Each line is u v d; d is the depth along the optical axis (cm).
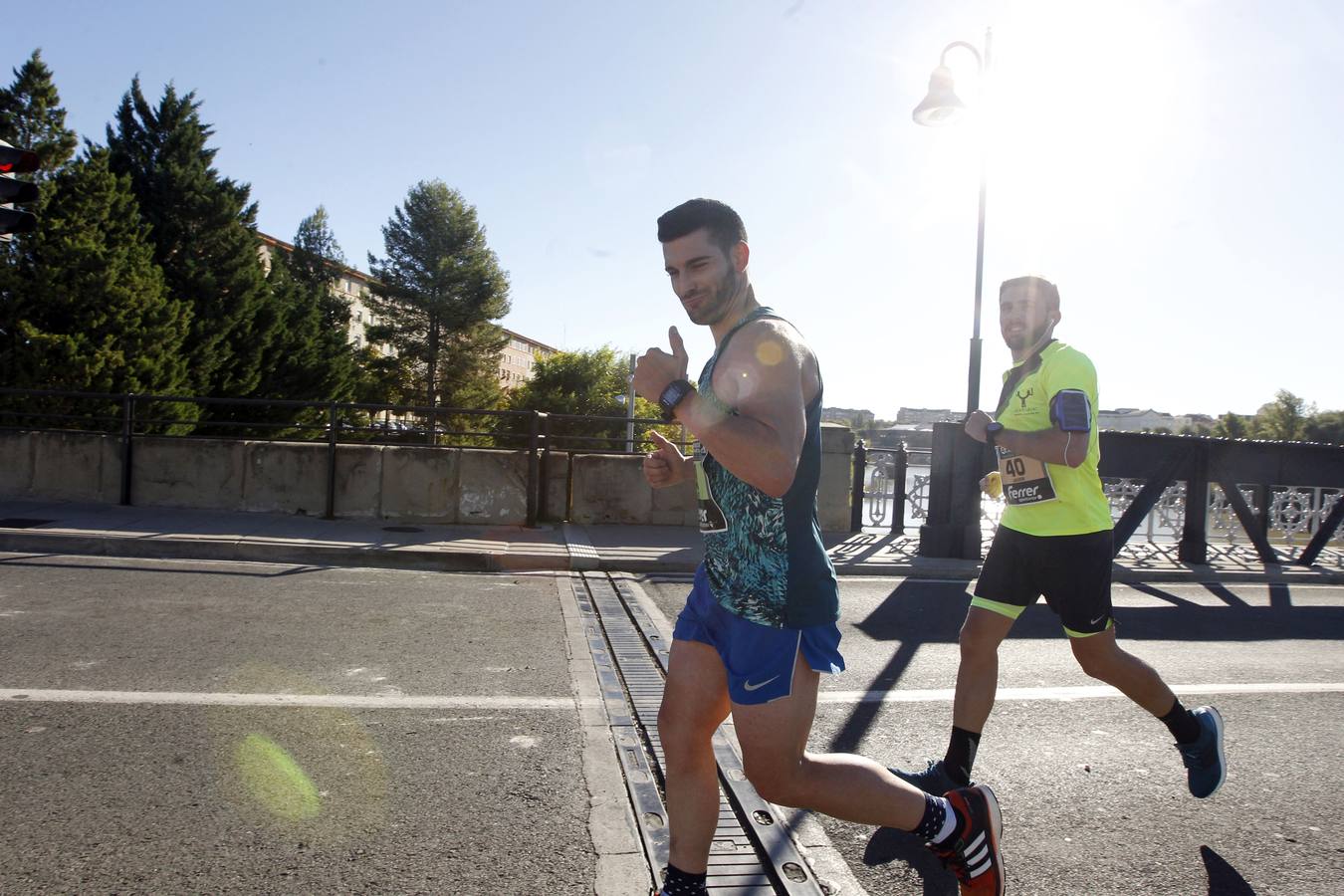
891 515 1097
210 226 4262
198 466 984
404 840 269
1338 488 952
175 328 3600
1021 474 319
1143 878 263
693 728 208
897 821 212
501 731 368
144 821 276
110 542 777
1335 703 451
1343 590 844
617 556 816
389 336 6588
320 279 7269
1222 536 1006
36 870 245
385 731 364
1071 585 310
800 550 193
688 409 171
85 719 364
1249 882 262
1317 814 313
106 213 3481
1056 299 334
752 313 193
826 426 1070
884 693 452
